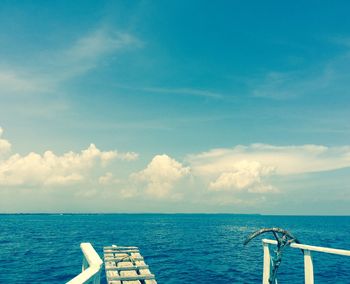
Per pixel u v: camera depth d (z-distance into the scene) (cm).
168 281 1717
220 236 5903
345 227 10306
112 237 5297
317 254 2989
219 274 1948
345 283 1664
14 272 2073
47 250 3394
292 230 8231
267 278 671
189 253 3097
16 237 5338
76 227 9344
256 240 4938
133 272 773
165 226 10450
